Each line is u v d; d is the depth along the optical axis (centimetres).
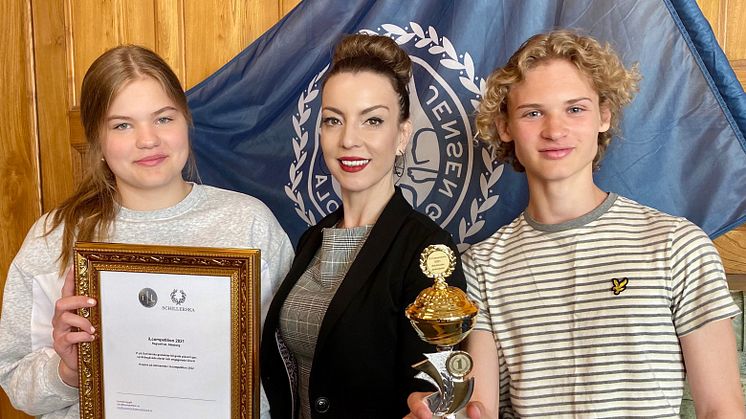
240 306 111
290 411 124
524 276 116
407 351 104
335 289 116
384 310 107
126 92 118
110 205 127
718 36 147
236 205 133
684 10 138
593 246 112
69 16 182
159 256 112
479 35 152
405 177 158
